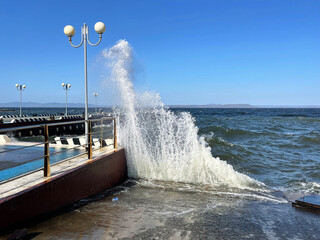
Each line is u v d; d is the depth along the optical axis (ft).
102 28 26.55
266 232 14.71
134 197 20.17
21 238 11.60
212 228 14.84
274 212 18.10
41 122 72.59
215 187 24.26
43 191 14.23
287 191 24.57
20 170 19.49
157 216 16.28
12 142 34.06
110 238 12.96
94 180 19.74
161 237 13.35
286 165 37.01
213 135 71.61
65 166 18.16
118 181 24.41
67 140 30.48
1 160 23.26
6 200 11.96
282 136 72.74
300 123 136.67
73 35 27.45
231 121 144.56
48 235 12.79
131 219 15.57
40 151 27.81
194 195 21.50
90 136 20.52
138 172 26.89
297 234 14.62
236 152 45.70
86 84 27.43
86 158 20.93
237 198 21.21
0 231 11.69
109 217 15.70
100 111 135.54
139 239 13.03
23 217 12.92
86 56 27.40
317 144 58.08
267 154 45.73
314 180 29.17
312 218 17.10
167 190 22.65
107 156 21.98
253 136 73.72
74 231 13.48
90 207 17.26
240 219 16.46
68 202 16.48
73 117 101.96
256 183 26.50
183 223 15.35
